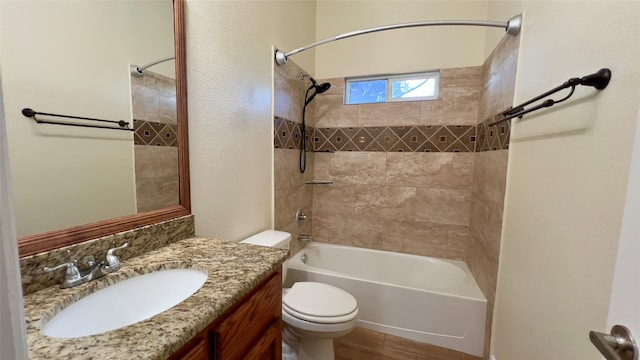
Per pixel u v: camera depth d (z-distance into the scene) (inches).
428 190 93.7
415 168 94.3
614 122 27.5
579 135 33.2
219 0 52.9
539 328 41.1
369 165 99.4
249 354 32.9
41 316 23.8
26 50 27.8
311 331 54.1
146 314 33.0
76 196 32.2
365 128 98.7
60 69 30.7
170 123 44.0
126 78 37.7
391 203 98.2
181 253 39.4
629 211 17.0
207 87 50.9
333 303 58.0
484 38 82.7
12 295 11.3
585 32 33.1
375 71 95.4
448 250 93.3
